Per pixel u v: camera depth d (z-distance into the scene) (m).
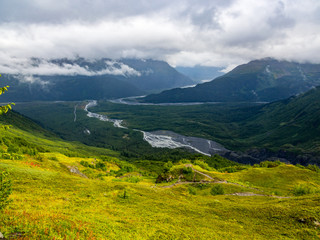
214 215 38.66
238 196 63.03
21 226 19.03
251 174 101.69
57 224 21.89
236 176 99.19
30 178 42.12
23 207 26.61
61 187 41.28
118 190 46.03
